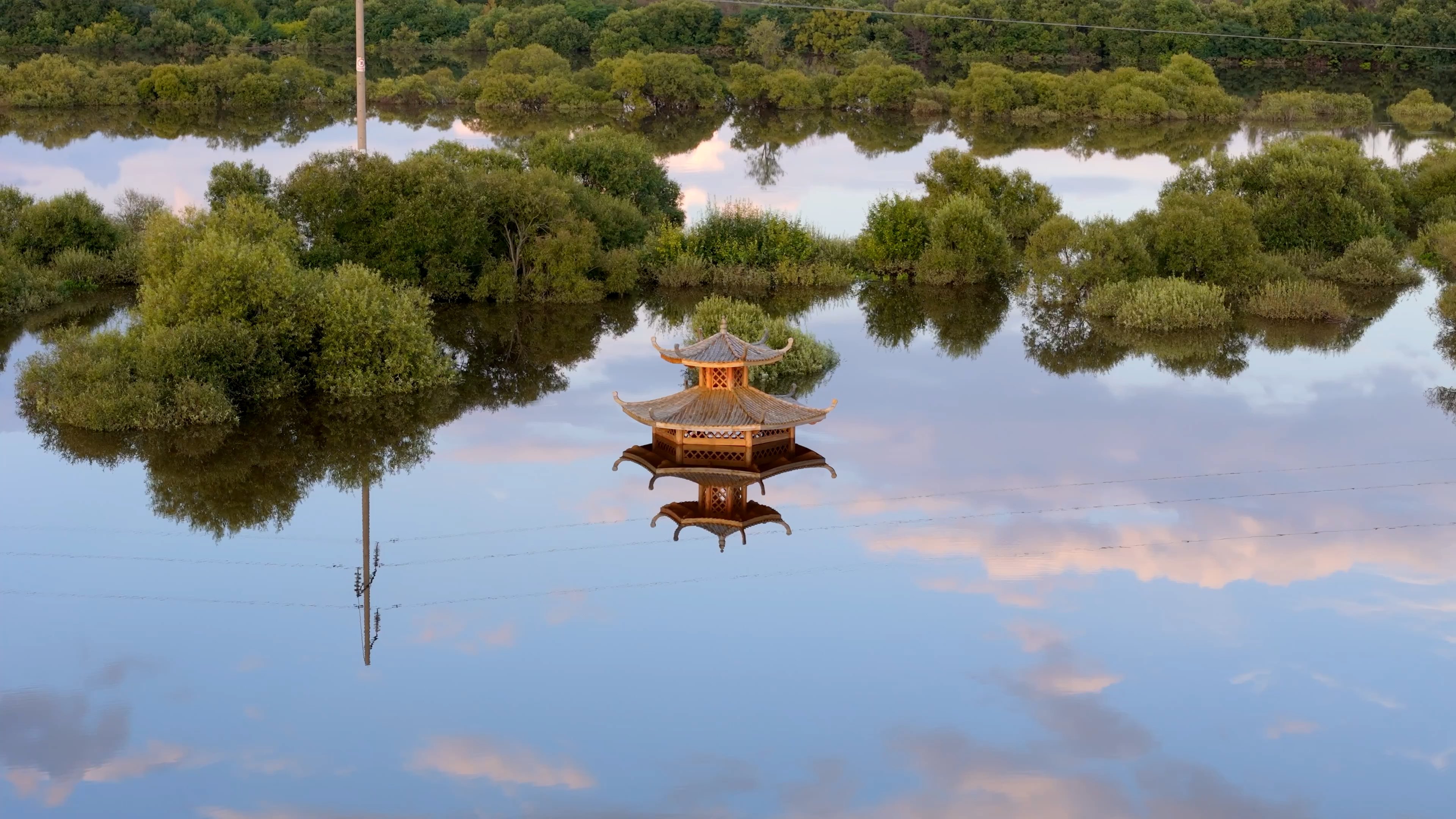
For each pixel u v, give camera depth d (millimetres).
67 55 100312
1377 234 48375
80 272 42875
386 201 41875
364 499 26156
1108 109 97062
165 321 32031
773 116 101750
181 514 25203
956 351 38969
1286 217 48438
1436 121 89875
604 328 41188
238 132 81812
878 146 85062
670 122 96812
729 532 24344
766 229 49094
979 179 53719
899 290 47688
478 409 32500
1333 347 39125
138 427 29938
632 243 49375
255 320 33031
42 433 29500
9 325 38250
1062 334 41156
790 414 27750
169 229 35344
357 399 33000
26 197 45781
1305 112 94312
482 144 77062
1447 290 42219
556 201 44500
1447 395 33781
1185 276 45344
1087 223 46500
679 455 28375
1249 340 40031
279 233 38062
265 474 27469
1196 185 51906
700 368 28188
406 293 35531
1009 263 48812
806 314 44000
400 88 97000
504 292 43719
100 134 78625
